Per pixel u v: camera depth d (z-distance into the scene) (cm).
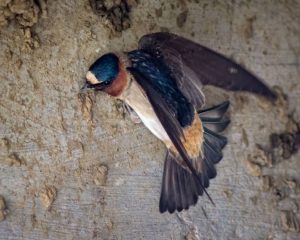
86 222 902
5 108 896
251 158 911
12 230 898
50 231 900
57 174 902
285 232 912
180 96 751
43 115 898
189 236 908
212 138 888
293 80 909
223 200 911
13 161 897
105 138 902
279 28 906
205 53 716
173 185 862
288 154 912
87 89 829
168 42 730
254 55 904
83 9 891
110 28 888
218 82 720
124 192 905
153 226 907
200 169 843
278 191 912
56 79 897
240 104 908
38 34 891
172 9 892
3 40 890
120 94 765
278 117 912
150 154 904
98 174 900
